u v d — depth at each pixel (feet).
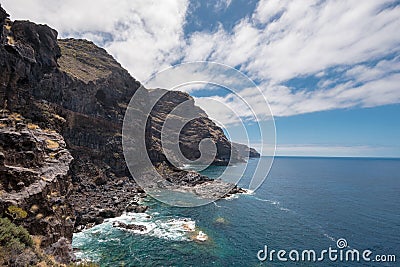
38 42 166.50
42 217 70.38
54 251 66.80
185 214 143.95
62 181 91.35
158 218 136.67
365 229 134.62
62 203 84.23
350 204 194.29
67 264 66.90
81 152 193.47
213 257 94.73
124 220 133.08
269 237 117.19
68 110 187.83
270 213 155.74
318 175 416.05
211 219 136.36
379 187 289.12
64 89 190.80
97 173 194.49
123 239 107.76
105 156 211.41
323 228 134.21
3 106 123.24
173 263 89.20
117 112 247.29
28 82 149.38
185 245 103.50
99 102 234.58
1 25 128.16
